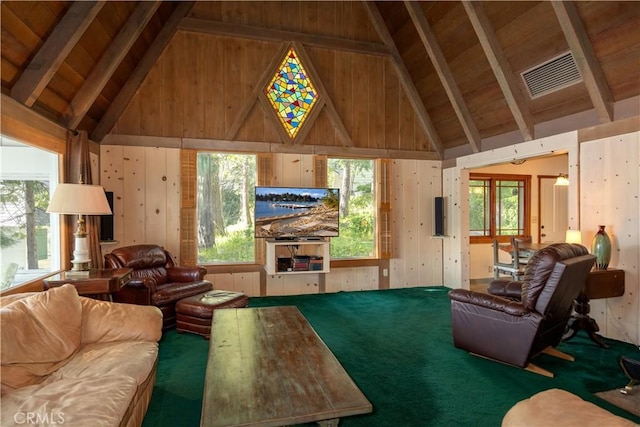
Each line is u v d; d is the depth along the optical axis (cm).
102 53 379
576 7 331
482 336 293
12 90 302
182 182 482
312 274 539
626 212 342
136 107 477
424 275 593
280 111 524
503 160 481
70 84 366
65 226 380
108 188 466
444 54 485
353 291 553
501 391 243
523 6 372
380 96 572
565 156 701
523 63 409
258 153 511
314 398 156
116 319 230
